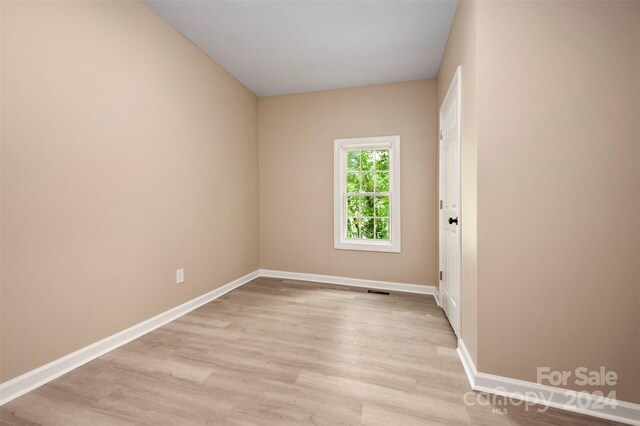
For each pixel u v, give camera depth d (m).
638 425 1.24
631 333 1.28
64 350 1.62
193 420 1.25
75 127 1.66
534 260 1.38
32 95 1.46
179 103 2.46
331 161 3.57
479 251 1.46
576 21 1.31
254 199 3.73
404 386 1.50
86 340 1.74
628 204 1.27
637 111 1.25
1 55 1.34
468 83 1.67
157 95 2.23
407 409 1.32
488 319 1.46
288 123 3.72
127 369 1.65
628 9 1.25
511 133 1.40
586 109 1.31
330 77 3.24
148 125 2.15
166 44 2.31
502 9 1.40
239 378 1.56
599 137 1.29
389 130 3.34
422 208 3.23
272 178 3.80
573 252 1.34
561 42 1.33
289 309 2.63
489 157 1.44
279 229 3.79
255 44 2.61
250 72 3.15
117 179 1.92
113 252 1.90
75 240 1.67
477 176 1.46
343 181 3.61
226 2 2.07
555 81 1.34
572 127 1.32
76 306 1.68
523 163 1.39
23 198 1.43
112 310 1.90
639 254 1.26
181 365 1.69
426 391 1.46
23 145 1.43
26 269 1.45
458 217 1.91
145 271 2.14
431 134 3.20
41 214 1.51
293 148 3.71
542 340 1.38
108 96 1.85
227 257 3.18
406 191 3.28
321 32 2.43
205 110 2.79
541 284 1.38
